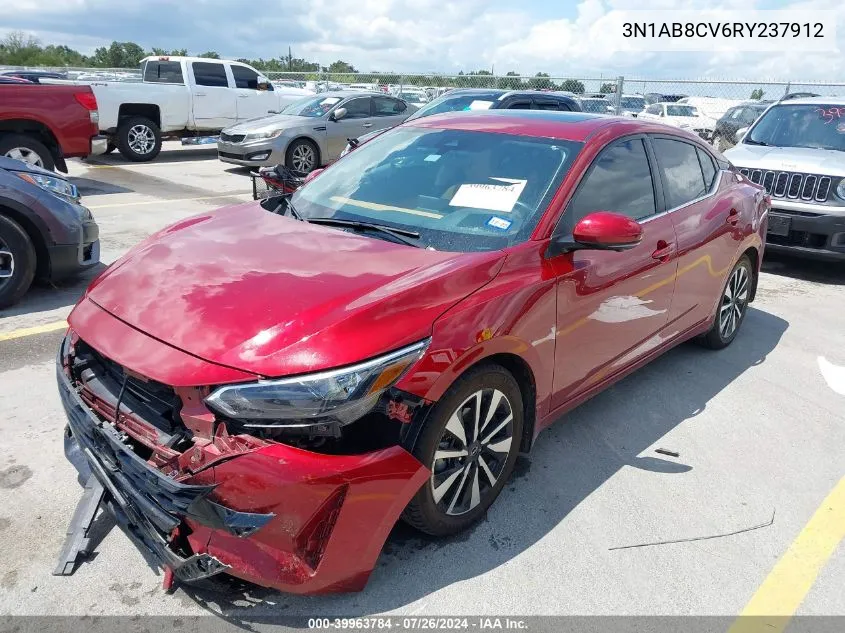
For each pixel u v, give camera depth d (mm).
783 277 7461
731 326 5133
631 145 3756
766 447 3748
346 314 2359
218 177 12547
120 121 13945
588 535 2916
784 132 8227
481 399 2729
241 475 2143
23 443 3361
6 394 3846
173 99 14469
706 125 21047
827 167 7043
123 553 2658
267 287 2543
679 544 2898
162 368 2258
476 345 2566
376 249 2932
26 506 2896
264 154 12180
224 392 2178
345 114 13086
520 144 3527
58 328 4867
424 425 2443
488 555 2756
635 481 3342
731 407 4207
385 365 2295
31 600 2406
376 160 3805
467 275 2695
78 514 2736
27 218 5098
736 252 4746
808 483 3422
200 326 2361
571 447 3625
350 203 3479
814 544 2951
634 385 4453
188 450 2203
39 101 9633
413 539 2814
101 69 23672
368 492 2271
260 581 2195
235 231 3193
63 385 2633
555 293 2982
